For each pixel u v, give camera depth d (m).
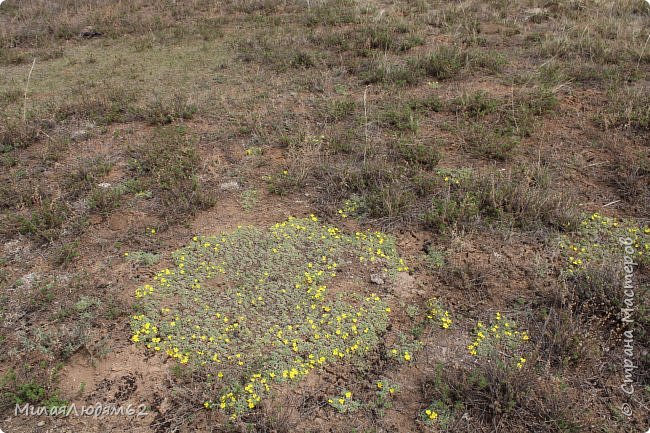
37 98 7.43
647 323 3.52
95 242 4.54
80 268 4.25
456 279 4.07
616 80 6.90
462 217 4.55
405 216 4.71
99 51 9.54
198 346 3.56
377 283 4.07
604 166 5.29
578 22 9.40
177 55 9.03
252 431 3.05
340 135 5.93
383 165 5.21
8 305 3.89
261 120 6.42
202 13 11.57
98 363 3.49
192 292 3.99
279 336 3.60
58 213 4.79
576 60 7.73
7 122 6.26
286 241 4.45
